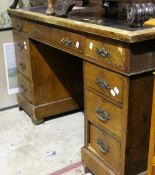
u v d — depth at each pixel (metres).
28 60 2.15
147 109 1.36
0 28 2.28
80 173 1.73
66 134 2.13
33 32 1.96
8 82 2.47
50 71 2.21
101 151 1.57
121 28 1.27
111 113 1.41
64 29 1.58
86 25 1.38
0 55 2.36
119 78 1.29
